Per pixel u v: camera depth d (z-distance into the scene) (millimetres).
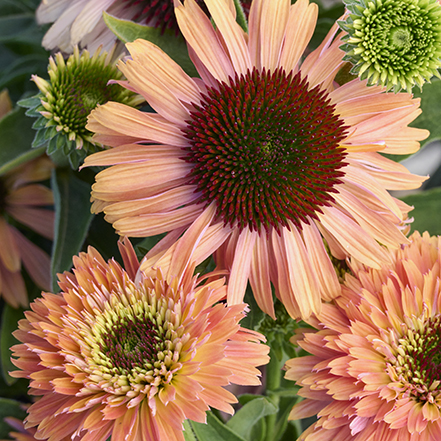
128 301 437
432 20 432
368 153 452
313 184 446
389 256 447
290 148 445
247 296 451
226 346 424
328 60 450
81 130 457
